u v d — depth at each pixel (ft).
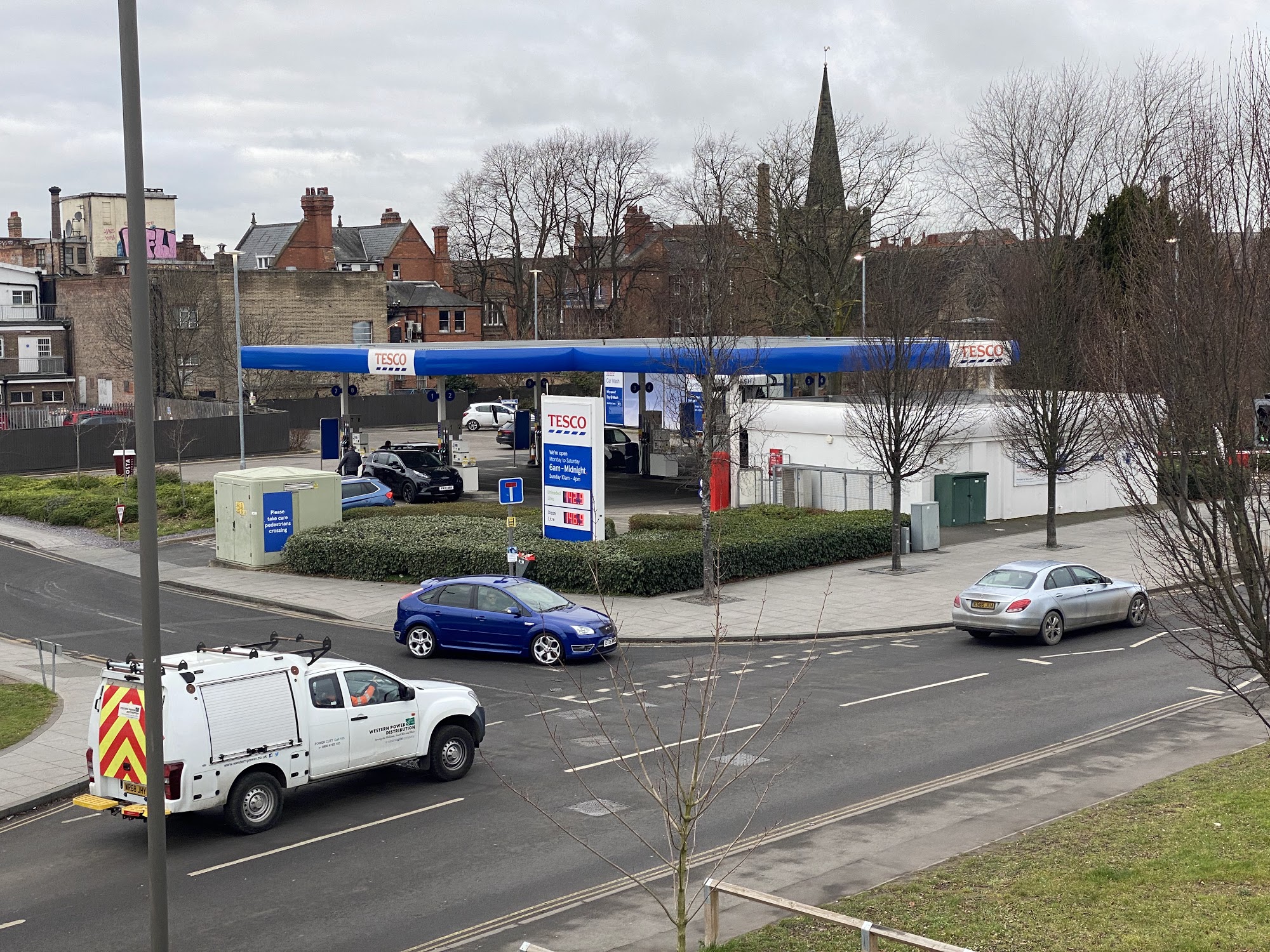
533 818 47.91
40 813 50.98
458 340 303.48
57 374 256.93
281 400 249.14
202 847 45.73
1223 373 33.40
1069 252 126.93
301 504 114.42
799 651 78.95
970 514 130.72
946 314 191.52
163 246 251.19
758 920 36.76
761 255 210.38
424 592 79.20
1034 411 115.03
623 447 183.83
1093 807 44.96
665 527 111.04
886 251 207.72
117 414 218.59
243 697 46.78
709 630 83.71
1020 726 59.41
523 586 78.69
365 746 50.49
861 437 124.47
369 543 105.40
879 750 55.62
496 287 330.95
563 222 279.69
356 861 43.68
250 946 36.37
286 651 79.77
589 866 42.42
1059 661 74.38
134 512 141.18
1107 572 101.96
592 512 100.68
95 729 46.21
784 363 133.69
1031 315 116.67
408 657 78.64
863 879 39.45
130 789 45.19
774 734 58.54
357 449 163.12
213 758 45.55
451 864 43.09
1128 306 46.68
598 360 135.23
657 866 42.11
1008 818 45.21
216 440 202.90
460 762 53.88
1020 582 80.18
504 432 219.20
